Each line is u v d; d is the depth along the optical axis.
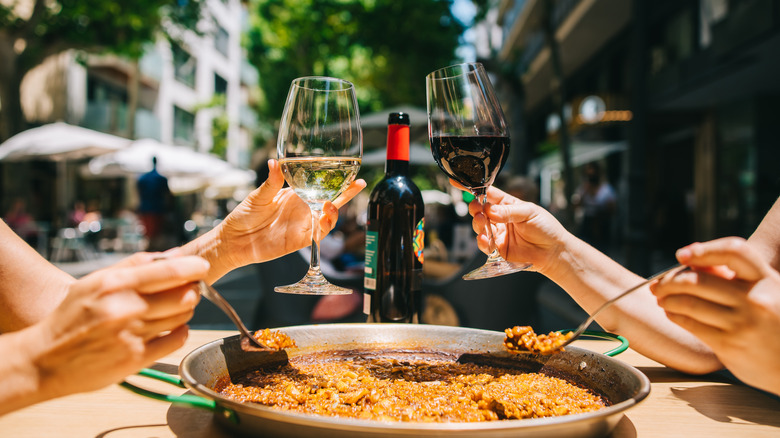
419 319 1.25
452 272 3.40
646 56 5.29
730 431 0.77
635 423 0.80
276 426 0.62
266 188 1.05
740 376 0.68
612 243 13.23
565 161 8.39
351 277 3.12
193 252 1.11
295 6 14.07
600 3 11.02
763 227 1.07
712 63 9.67
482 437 0.56
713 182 12.83
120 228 15.02
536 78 17.47
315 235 1.12
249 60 18.80
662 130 15.02
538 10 13.73
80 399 0.90
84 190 20.94
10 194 14.30
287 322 3.14
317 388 0.86
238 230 1.11
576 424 0.60
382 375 0.95
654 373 1.10
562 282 1.10
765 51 8.59
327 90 1.05
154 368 1.09
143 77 22.64
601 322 1.08
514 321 3.13
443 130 1.14
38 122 17.88
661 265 10.10
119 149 12.48
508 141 1.17
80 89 19.25
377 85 17.88
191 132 29.89
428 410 0.74
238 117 37.12
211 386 0.81
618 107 13.02
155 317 0.56
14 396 0.54
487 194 1.21
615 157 15.87
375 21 13.84
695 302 0.65
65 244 12.26
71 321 0.53
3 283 0.92
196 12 13.60
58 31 12.37
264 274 3.26
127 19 12.12
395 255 1.23
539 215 1.07
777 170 11.17
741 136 11.71
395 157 1.28
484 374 0.96
